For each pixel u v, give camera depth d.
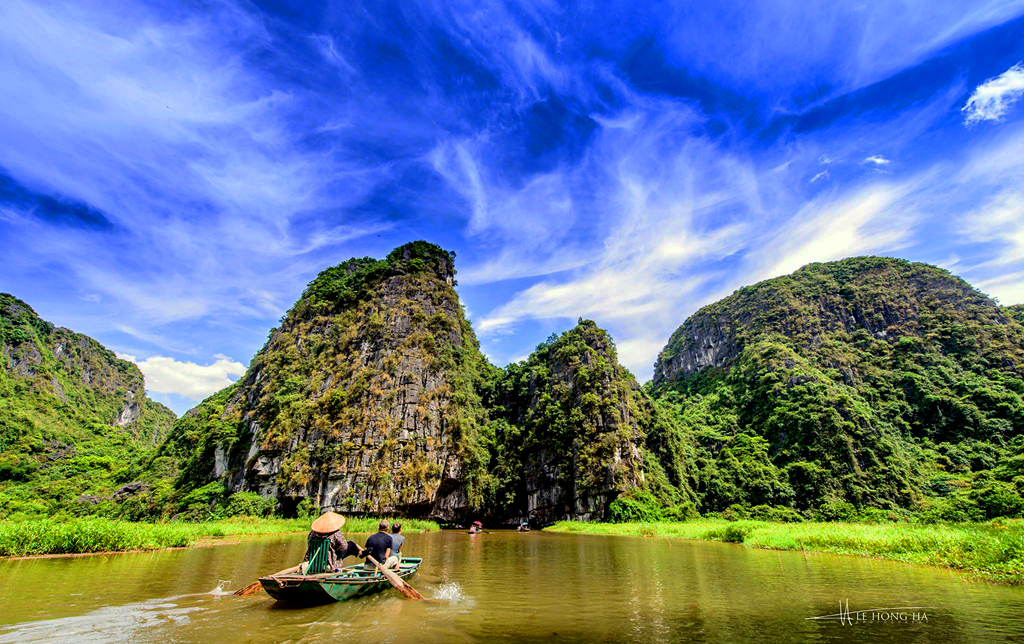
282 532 44.25
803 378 100.69
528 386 87.44
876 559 23.06
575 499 70.81
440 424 72.94
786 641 9.24
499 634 9.67
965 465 83.38
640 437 78.75
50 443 105.00
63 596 12.73
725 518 72.94
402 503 63.88
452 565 21.59
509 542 37.78
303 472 66.19
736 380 121.38
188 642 8.77
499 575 18.25
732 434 103.81
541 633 9.79
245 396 85.00
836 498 78.25
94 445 116.00
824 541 27.70
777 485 81.19
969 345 109.25
